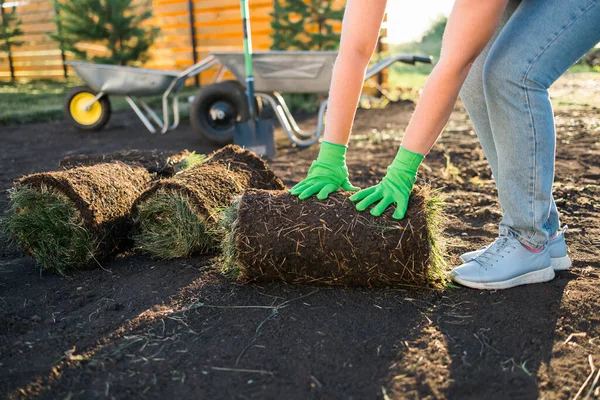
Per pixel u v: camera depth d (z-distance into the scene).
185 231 2.19
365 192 1.84
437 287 1.88
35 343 1.58
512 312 1.70
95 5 8.35
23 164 4.18
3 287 2.00
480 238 2.42
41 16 11.39
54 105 7.52
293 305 1.79
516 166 1.73
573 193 3.05
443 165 3.93
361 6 1.76
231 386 1.37
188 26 9.45
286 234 1.83
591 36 1.59
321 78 4.91
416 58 4.64
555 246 1.98
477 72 1.84
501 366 1.43
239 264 1.90
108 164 2.48
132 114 7.20
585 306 1.72
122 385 1.38
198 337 1.60
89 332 1.64
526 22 1.60
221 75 5.81
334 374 1.40
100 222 2.16
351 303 1.79
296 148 4.82
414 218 1.78
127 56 8.62
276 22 7.76
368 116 6.70
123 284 2.01
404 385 1.35
